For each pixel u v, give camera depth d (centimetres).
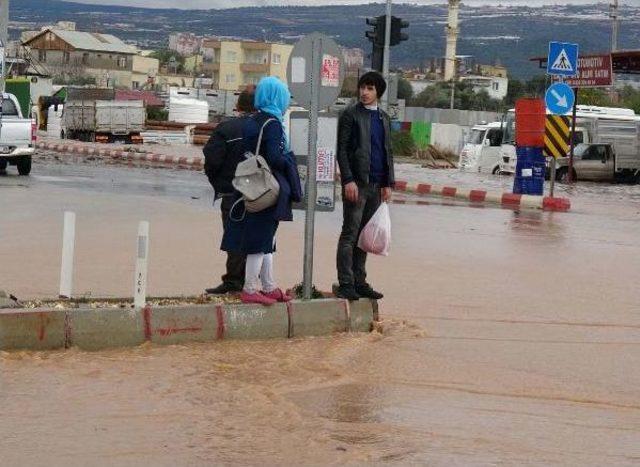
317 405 836
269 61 16175
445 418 818
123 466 678
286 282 1388
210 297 1107
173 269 1450
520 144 3155
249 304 1042
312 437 748
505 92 14725
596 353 1072
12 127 3297
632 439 784
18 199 2427
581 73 4556
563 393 912
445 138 8281
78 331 959
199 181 3512
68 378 871
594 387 938
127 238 1778
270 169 1033
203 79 16712
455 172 5331
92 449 707
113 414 786
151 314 991
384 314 1217
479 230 2216
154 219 2105
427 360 1006
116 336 973
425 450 733
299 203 1105
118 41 16512
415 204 2900
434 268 1597
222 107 10169
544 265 1694
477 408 852
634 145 5194
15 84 6444
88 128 6906
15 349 938
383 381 923
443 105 12156
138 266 991
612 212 2919
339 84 1086
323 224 2164
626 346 1109
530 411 852
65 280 1054
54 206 2295
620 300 1389
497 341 1107
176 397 834
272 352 996
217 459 696
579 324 1216
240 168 1023
